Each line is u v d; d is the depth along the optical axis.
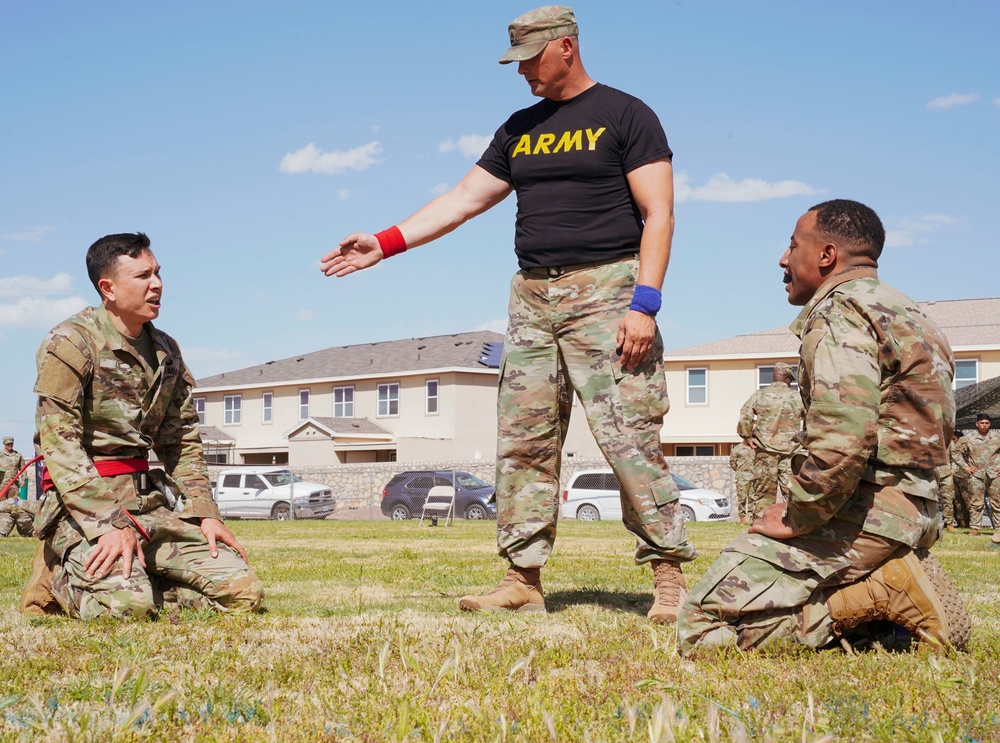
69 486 4.44
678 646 3.62
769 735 2.44
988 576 7.46
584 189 4.82
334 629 4.16
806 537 3.57
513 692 2.89
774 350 41.75
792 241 3.87
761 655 3.56
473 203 5.20
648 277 4.68
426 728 2.50
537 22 4.78
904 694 2.90
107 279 4.66
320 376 53.06
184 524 4.84
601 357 4.80
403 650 3.22
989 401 24.61
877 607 3.53
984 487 18.48
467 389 48.12
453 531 18.69
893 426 3.53
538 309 4.96
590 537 15.24
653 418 4.79
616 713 2.68
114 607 4.38
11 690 2.95
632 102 4.83
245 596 4.77
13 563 8.82
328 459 48.62
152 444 4.85
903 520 3.50
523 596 5.04
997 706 2.76
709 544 12.50
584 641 3.84
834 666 3.30
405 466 41.25
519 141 5.00
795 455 3.58
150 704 2.74
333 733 2.50
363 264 5.25
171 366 4.90
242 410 56.56
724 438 42.19
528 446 4.98
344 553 10.52
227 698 2.82
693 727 2.52
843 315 3.54
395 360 51.25
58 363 4.52
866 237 3.72
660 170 4.77
